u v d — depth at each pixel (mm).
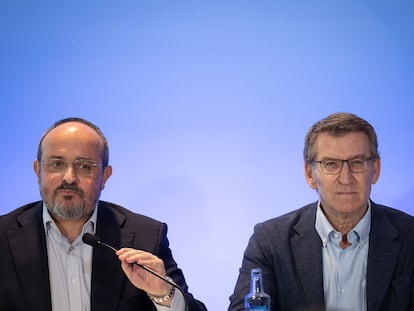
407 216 5434
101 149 5227
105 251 5234
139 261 4711
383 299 5023
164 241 5441
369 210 5305
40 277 5027
